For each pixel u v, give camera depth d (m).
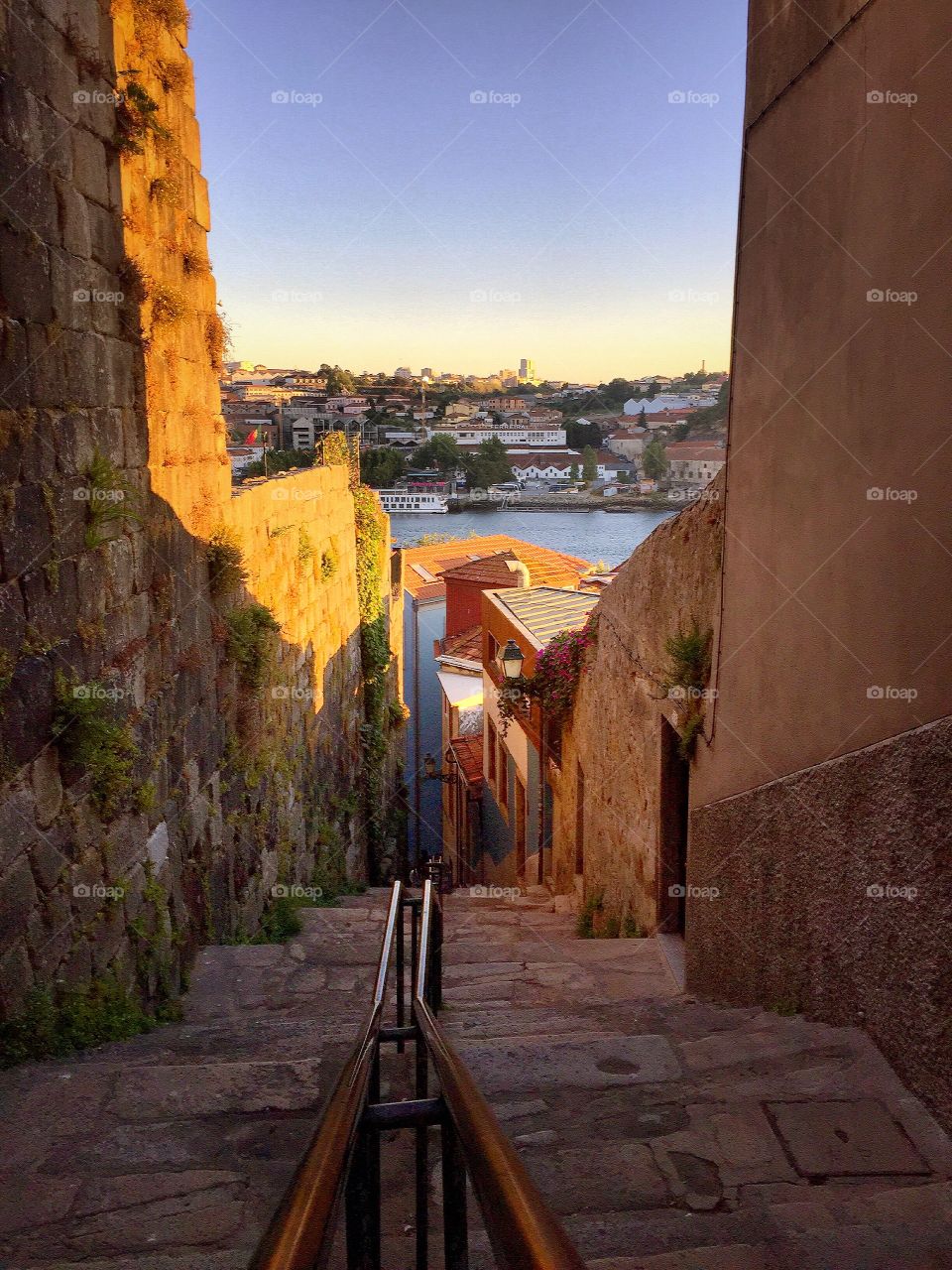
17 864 4.41
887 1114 3.34
